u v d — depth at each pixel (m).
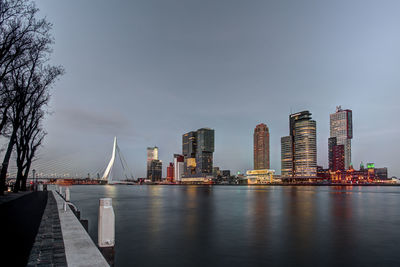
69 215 18.91
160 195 112.75
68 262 7.53
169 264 16.36
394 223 32.22
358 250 19.53
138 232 25.95
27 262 8.38
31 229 14.70
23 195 46.19
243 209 49.25
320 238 23.39
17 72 37.47
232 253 18.75
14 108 42.47
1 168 42.47
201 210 46.97
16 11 28.39
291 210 47.56
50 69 43.53
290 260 17.27
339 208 51.94
